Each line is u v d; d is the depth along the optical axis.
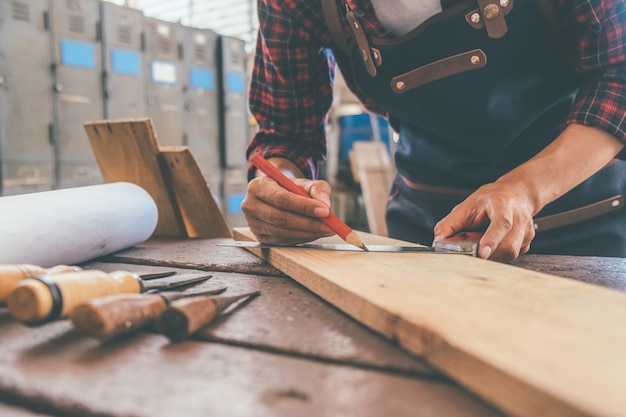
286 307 0.64
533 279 0.62
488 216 0.84
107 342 0.51
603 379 0.34
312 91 1.35
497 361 0.38
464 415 0.37
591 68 1.01
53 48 3.93
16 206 0.80
